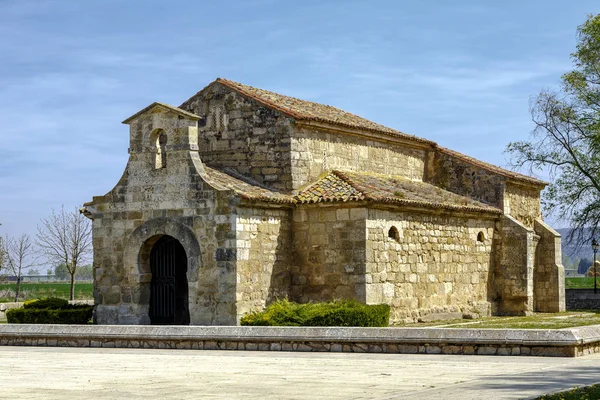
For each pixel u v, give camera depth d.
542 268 49.44
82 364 23.72
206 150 40.03
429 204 39.00
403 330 25.27
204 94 40.28
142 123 37.19
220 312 34.59
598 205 52.62
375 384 18.70
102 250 37.81
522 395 16.30
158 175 36.59
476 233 44.16
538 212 50.62
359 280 35.72
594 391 16.36
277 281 36.53
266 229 36.12
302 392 17.72
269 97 40.62
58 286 103.19
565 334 23.23
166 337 28.12
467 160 47.12
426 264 39.66
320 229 36.78
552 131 53.16
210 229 35.09
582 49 53.06
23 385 19.36
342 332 25.91
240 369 21.95
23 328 30.44
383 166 44.16
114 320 37.38
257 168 38.69
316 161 39.34
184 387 18.73
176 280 37.28
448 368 21.23
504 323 38.25
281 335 26.53
